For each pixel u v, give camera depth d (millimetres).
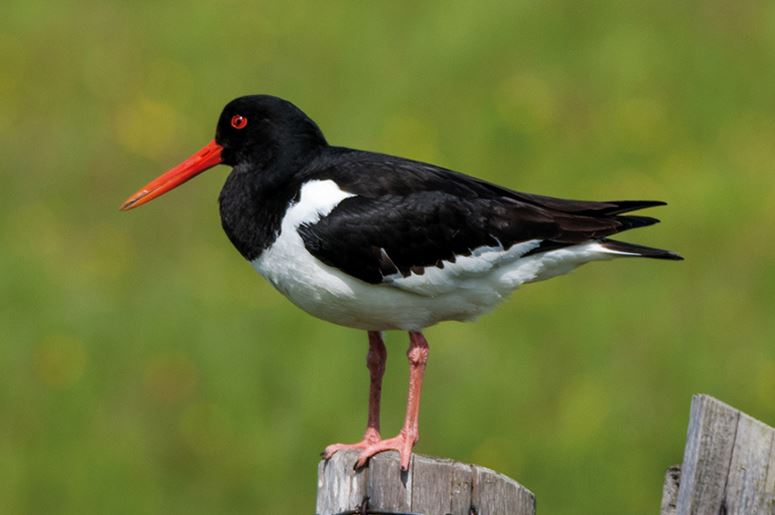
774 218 16344
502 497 7316
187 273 15898
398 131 18094
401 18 20516
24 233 16641
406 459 7500
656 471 13016
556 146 18047
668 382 13992
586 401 13477
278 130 9375
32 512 13031
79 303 15305
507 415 13531
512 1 20453
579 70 19438
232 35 20141
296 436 13383
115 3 20906
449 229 8922
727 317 14883
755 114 18859
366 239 8875
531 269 9188
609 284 15383
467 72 19375
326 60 19703
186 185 17250
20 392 14070
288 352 14250
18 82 19188
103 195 17297
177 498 13102
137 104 18844
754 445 6715
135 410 13906
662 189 17141
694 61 19547
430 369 13922
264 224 9180
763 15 20438
